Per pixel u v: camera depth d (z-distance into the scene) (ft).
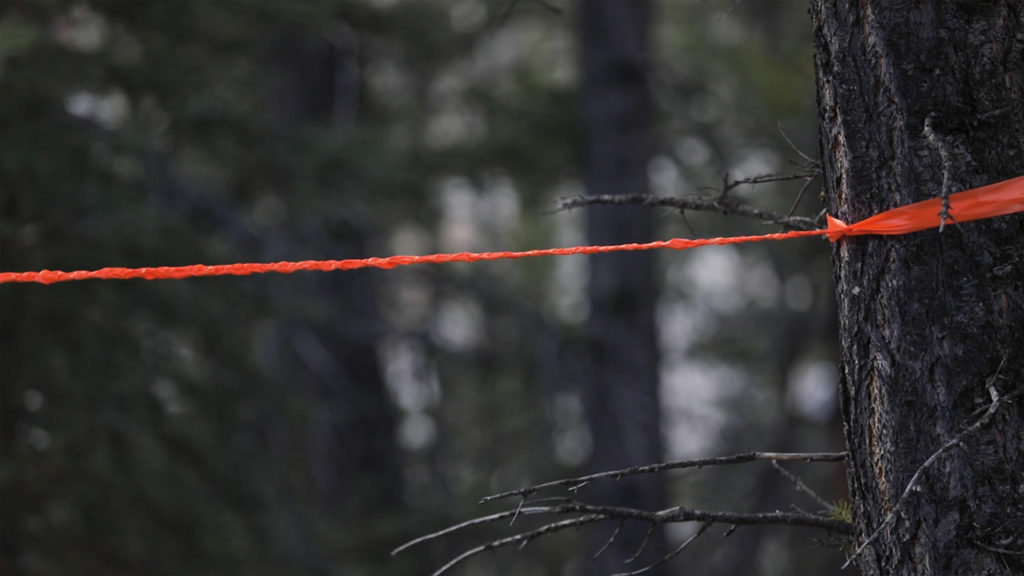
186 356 37.96
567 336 52.65
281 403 39.19
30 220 33.37
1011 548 10.54
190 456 35.32
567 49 75.15
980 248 10.74
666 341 82.58
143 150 34.78
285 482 41.73
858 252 11.25
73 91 34.24
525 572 59.26
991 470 10.60
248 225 46.11
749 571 57.52
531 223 85.25
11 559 32.42
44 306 33.17
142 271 12.45
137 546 34.30
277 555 40.32
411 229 78.13
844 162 11.27
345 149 41.75
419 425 66.85
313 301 45.98
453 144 60.44
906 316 10.89
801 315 65.57
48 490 33.04
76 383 32.78
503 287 59.31
